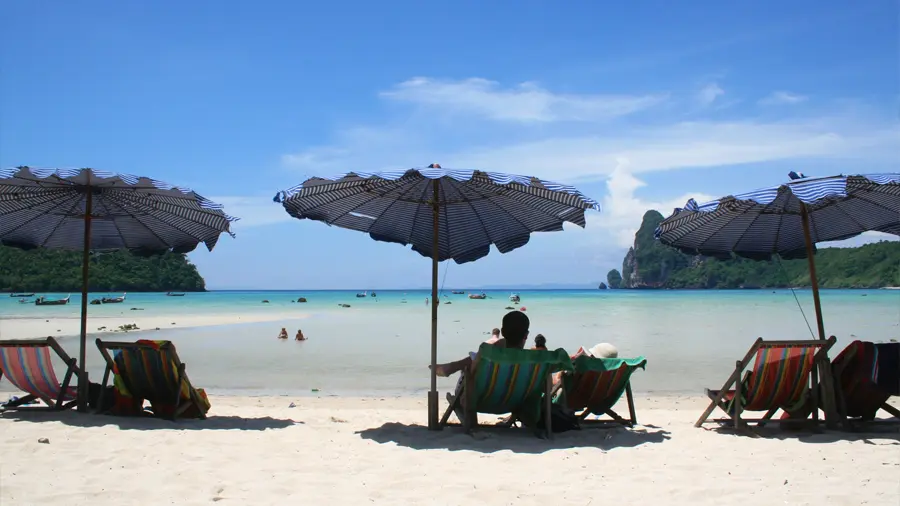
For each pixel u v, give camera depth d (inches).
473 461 199.2
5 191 267.6
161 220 301.4
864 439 231.9
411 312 1676.9
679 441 229.6
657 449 216.7
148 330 967.0
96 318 1277.1
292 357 618.2
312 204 260.7
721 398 252.2
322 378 484.4
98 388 283.7
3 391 385.4
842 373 250.7
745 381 249.9
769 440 231.3
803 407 253.4
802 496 162.2
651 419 291.0
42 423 249.0
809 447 219.3
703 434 243.0
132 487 168.7
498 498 161.6
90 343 733.3
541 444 224.8
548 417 232.2
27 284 3430.1
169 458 199.2
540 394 236.4
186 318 1317.7
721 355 635.5
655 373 511.5
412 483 173.9
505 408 243.6
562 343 772.0
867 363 242.2
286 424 263.0
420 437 234.8
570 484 174.2
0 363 265.1
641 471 188.1
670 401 378.9
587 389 254.7
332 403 363.3
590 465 195.0
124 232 312.5
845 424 245.6
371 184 249.6
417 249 291.3
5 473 180.2
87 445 214.1
